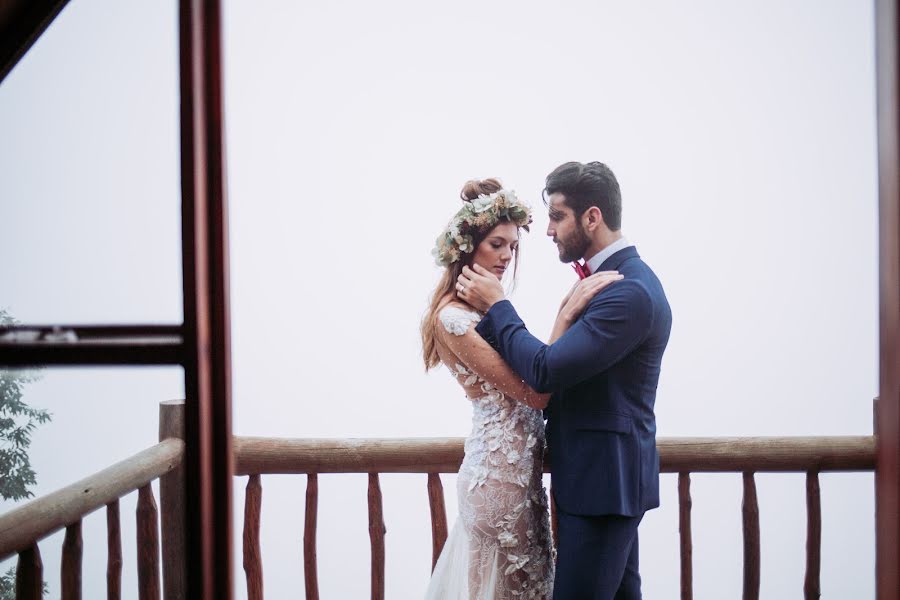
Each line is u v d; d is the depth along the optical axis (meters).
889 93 0.95
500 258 2.32
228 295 1.01
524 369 2.05
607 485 2.03
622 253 2.20
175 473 2.39
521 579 2.20
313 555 2.38
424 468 2.38
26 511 1.65
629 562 2.31
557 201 2.24
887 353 0.97
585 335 1.97
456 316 2.23
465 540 2.30
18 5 1.04
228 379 1.01
